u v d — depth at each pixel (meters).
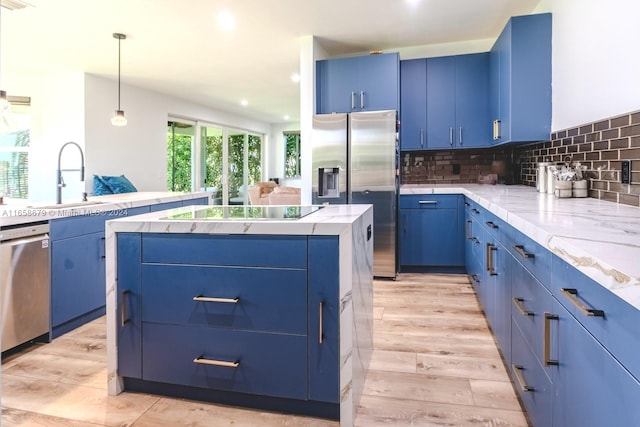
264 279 1.72
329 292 1.66
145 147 6.47
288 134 10.68
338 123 4.03
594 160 2.37
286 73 5.51
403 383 2.01
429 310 3.07
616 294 0.77
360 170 4.01
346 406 1.66
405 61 4.32
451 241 4.12
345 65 4.15
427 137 4.31
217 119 8.41
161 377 1.87
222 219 1.81
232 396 1.84
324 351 1.68
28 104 5.67
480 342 2.47
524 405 1.71
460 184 4.56
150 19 3.62
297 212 2.06
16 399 1.89
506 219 1.83
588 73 2.44
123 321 1.89
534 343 1.49
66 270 2.70
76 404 1.85
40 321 2.50
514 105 3.23
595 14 2.34
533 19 3.18
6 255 2.30
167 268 1.82
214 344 1.80
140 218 1.90
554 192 2.68
